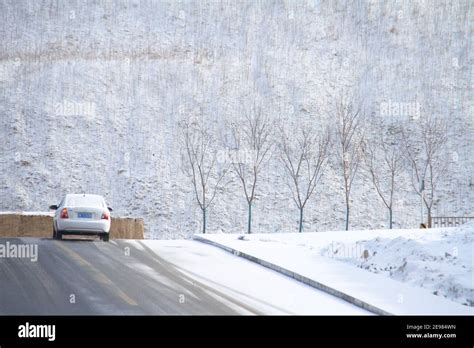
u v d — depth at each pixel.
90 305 45.97
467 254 64.06
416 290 55.91
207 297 51.22
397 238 74.31
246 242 94.06
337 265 69.94
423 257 65.69
